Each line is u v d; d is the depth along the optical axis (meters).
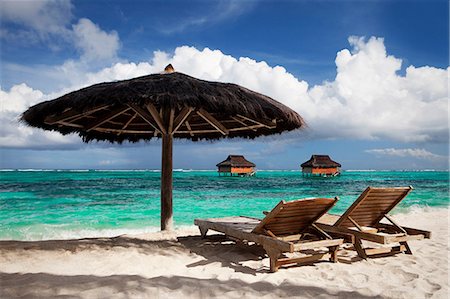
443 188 28.67
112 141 7.02
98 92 4.10
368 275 3.42
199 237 5.40
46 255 3.98
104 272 3.37
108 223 9.79
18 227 9.15
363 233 3.99
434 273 3.50
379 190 3.88
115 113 5.19
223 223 4.80
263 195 20.61
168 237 5.40
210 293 2.79
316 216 3.99
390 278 3.35
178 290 2.83
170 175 5.91
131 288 2.82
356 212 4.15
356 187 30.61
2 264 3.58
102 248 4.38
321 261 3.96
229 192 22.88
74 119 5.38
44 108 4.30
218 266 3.70
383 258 4.09
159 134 6.93
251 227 4.40
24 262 3.68
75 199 17.14
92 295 2.66
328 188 28.78
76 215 11.63
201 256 4.14
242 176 62.25
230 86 4.88
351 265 3.78
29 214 11.90
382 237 3.79
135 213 12.14
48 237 7.71
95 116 5.84
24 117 4.77
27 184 31.17
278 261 3.53
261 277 3.31
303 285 3.05
